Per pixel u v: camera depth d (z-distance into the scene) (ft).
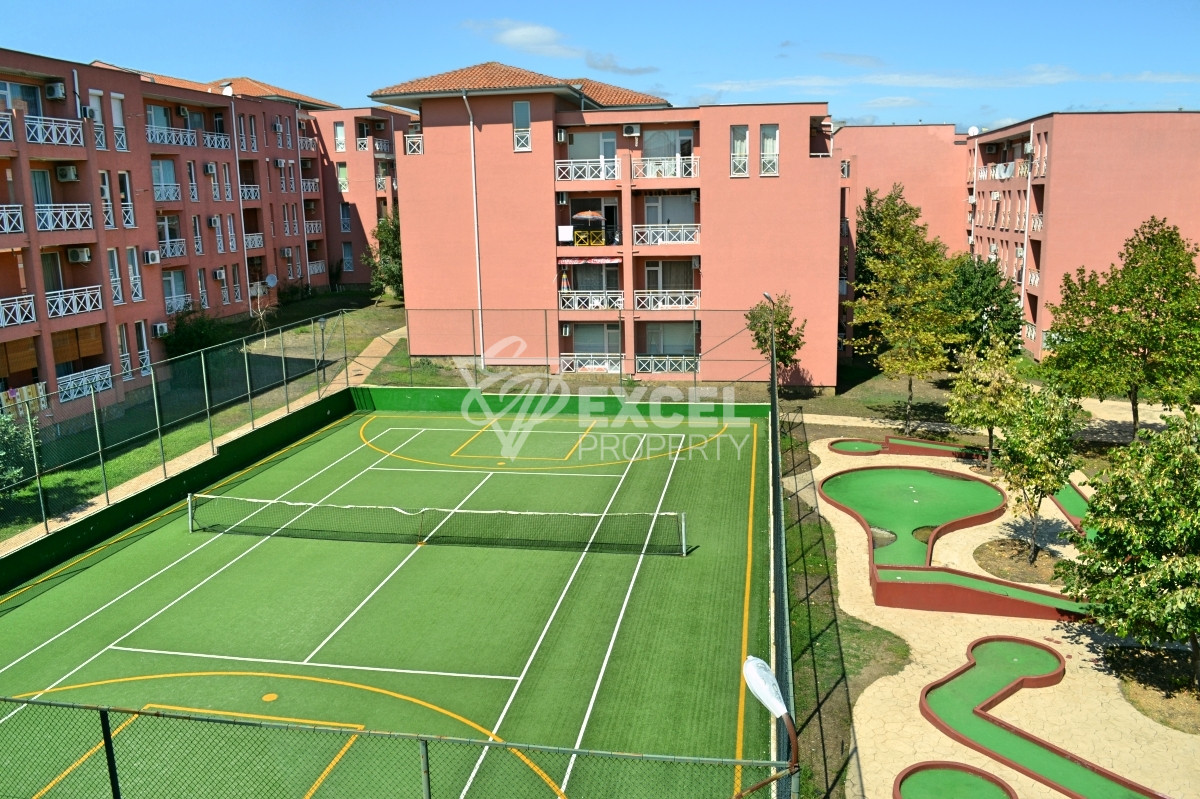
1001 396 106.73
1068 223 160.56
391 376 158.20
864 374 167.12
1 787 55.57
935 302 132.16
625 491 111.04
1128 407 143.74
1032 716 64.34
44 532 95.71
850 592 83.97
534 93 151.53
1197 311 109.70
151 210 153.99
